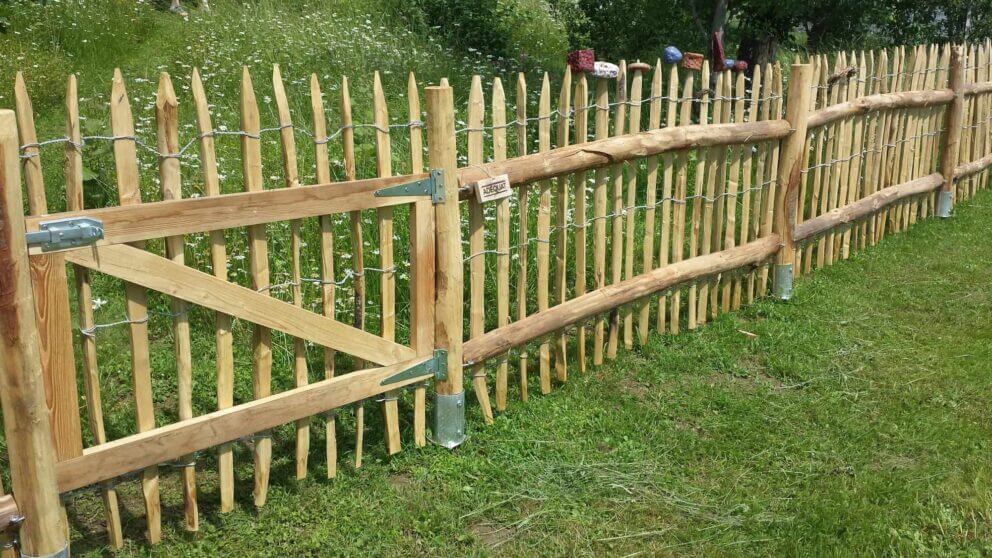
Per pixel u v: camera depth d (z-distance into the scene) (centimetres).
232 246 529
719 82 520
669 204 507
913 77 733
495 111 385
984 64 847
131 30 1025
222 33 980
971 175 870
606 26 1022
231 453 330
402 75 932
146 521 329
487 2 1187
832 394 460
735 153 544
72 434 276
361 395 358
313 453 389
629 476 380
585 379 470
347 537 334
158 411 420
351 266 527
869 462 394
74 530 333
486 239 573
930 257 690
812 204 626
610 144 442
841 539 337
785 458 398
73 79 256
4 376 253
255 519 342
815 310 581
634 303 510
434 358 382
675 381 477
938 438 411
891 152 714
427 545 333
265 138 699
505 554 330
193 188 590
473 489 368
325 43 951
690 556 331
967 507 355
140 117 659
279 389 444
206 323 492
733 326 552
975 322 556
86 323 279
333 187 324
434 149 356
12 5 975
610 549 335
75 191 262
